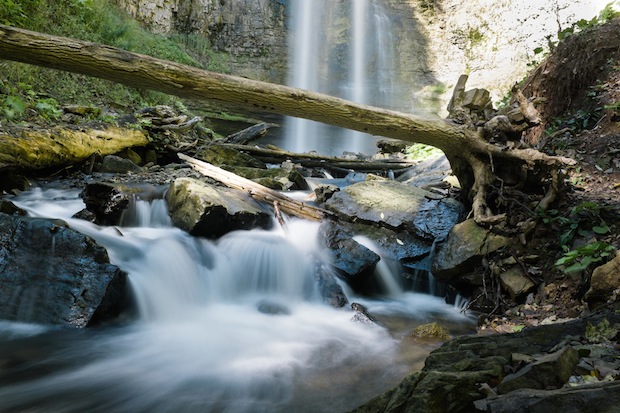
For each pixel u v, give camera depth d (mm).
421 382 2086
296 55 21703
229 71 19688
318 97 4629
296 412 2895
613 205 4605
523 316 4117
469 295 4906
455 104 5680
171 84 4172
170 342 3891
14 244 4023
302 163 10797
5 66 8320
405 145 13289
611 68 6797
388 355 3740
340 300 4820
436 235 5508
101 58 3941
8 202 5008
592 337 2580
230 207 5496
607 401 1789
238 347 3848
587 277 3932
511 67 19156
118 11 14602
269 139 17375
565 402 1814
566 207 4887
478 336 2799
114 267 4031
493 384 2137
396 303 5078
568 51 7371
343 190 6516
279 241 5449
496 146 5293
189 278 4809
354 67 22906
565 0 17891
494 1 20078
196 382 3254
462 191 5938
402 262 5465
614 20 7426
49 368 3293
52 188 6395
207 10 18969
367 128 4953
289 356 3699
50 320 3754
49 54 3840
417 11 22359
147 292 4328
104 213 5562
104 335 3842
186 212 5438
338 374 3406
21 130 6473
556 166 4930
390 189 6555
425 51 22047
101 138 7617
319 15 22750
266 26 20875
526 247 4688
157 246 4867
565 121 6883
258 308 4785
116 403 2955
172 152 8820
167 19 17641
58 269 3961
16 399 2916
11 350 3424
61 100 9359
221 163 9133
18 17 7828
